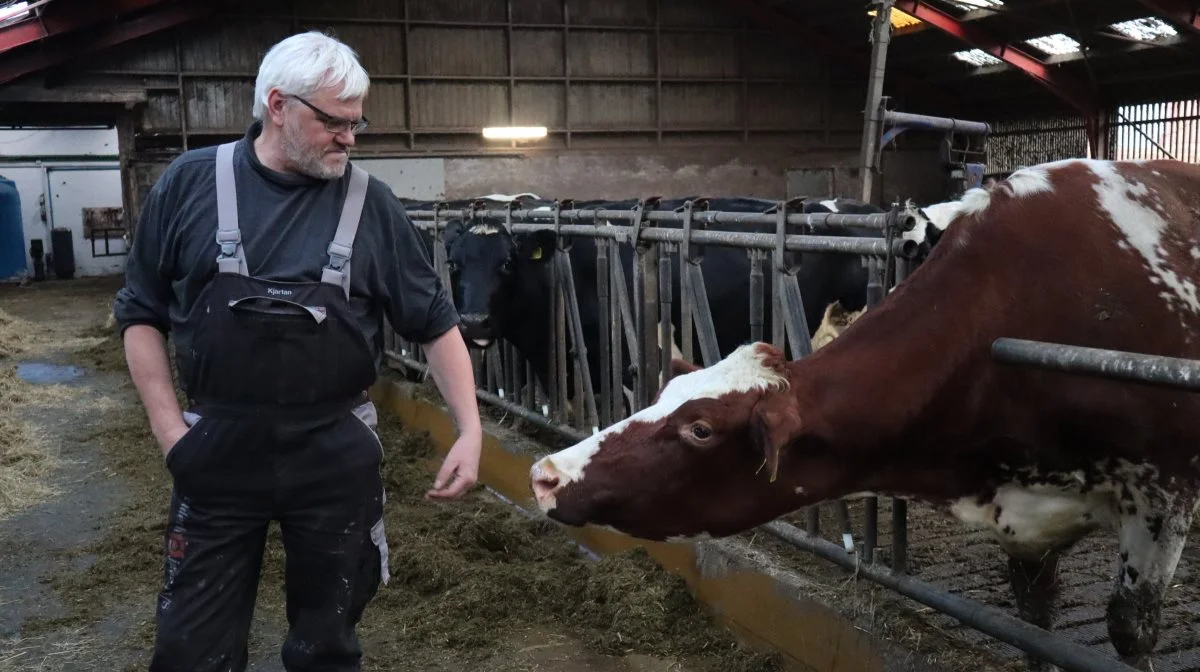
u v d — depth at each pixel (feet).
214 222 7.10
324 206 7.29
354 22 59.21
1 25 46.37
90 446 21.48
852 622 9.69
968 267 7.80
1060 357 6.64
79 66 53.78
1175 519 7.71
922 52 64.34
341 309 7.20
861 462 7.72
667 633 11.45
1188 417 7.46
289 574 7.77
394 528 15.15
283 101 6.89
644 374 14.08
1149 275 7.91
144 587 13.35
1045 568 8.95
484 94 62.80
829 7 64.23
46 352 36.27
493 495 17.07
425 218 23.79
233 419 7.19
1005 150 70.03
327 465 7.41
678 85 67.21
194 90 56.44
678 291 16.69
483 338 17.70
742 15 67.67
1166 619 10.36
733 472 7.44
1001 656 9.23
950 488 8.12
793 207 10.98
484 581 12.71
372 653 11.34
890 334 7.75
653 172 67.10
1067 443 7.75
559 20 63.82
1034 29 55.42
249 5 56.80
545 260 16.60
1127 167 8.59
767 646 10.67
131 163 55.67
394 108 60.80
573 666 10.86
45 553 14.83
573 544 14.56
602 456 7.56
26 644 11.69
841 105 71.10
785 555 11.80
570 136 64.85
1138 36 52.95
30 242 82.74
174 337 7.43
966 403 7.71
